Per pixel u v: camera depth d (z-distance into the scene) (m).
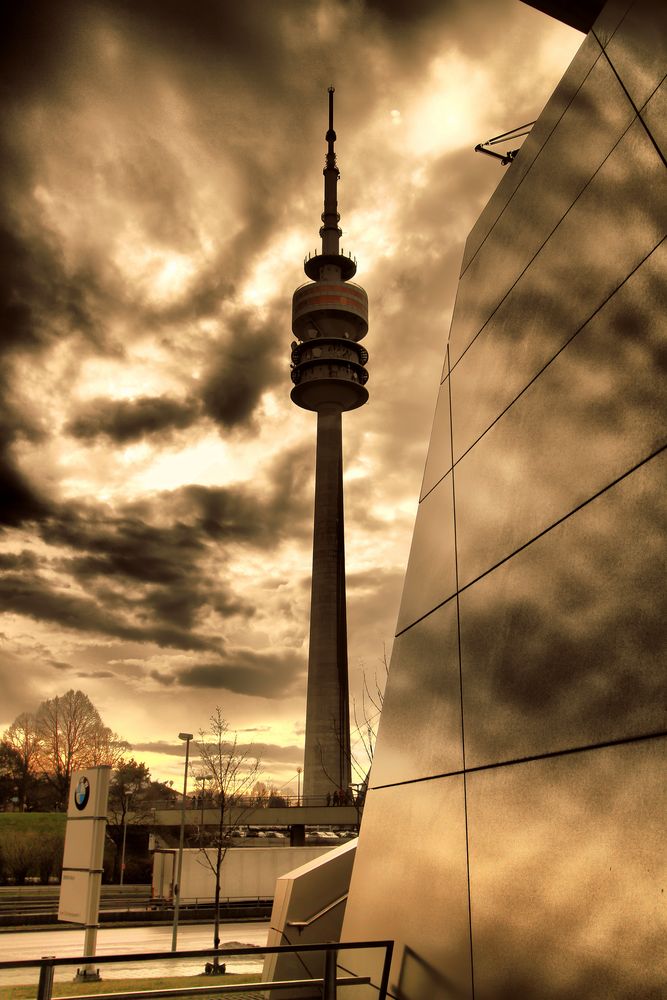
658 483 4.09
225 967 20.77
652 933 3.41
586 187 5.87
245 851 39.94
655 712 3.72
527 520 5.52
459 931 5.14
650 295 4.58
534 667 4.96
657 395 4.29
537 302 6.32
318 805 62.94
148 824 61.12
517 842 4.69
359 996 6.46
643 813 3.64
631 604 4.10
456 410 7.85
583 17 9.19
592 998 3.73
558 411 5.46
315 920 11.53
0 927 34.44
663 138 4.84
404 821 6.57
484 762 5.37
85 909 17.72
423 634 7.15
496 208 8.14
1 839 54.75
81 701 88.50
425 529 7.92
